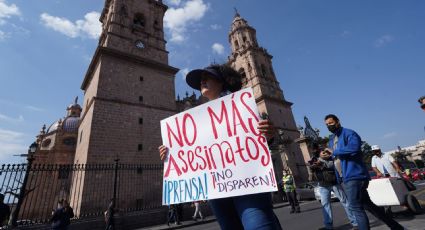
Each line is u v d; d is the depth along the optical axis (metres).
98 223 12.87
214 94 2.37
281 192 21.17
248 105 2.10
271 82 41.88
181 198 2.25
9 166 10.46
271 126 1.91
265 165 1.79
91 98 22.84
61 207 8.64
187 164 2.34
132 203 18.19
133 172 19.64
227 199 2.00
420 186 17.11
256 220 1.58
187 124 2.48
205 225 12.40
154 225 14.14
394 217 6.25
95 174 17.62
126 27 27.50
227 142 2.10
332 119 4.26
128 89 23.70
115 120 21.14
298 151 35.44
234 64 45.59
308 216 9.69
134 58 25.42
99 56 23.89
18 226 10.25
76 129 44.44
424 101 4.48
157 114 24.50
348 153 3.75
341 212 9.43
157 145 22.81
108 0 31.02
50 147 43.78
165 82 27.42
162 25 32.31
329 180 5.73
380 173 7.50
